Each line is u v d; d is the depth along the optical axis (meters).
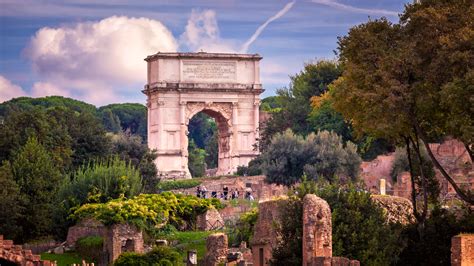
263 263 157.12
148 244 198.75
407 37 157.12
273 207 156.12
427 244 149.12
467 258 127.94
